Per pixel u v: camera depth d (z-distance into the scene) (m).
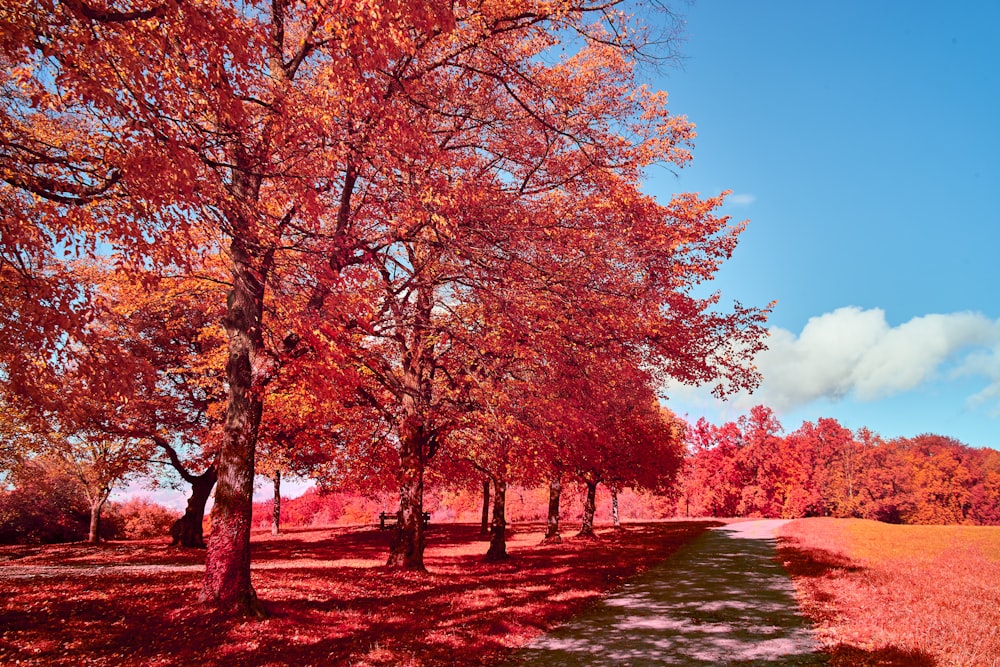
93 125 7.47
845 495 76.38
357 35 5.81
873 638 8.79
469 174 10.11
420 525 16.23
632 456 27.48
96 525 27.80
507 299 9.23
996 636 8.66
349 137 7.45
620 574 17.14
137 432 21.39
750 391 13.26
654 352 11.64
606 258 10.28
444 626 9.83
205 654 7.64
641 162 9.98
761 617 10.90
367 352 10.41
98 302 6.53
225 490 9.64
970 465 75.44
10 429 18.66
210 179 6.23
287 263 7.45
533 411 12.86
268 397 10.25
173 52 5.63
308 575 14.03
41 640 7.38
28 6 5.02
